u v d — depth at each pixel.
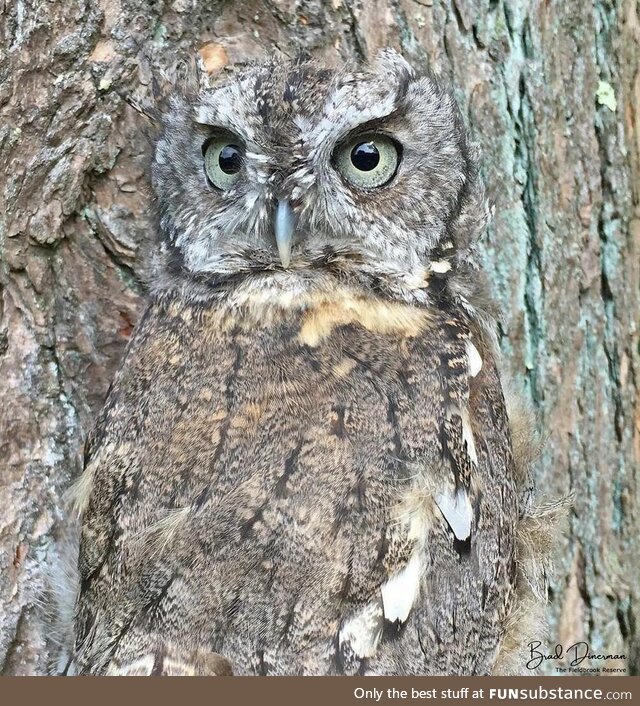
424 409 0.18
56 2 0.21
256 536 0.16
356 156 0.19
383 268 0.20
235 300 0.19
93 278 0.22
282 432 0.17
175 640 0.16
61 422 0.21
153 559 0.17
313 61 0.20
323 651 0.16
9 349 0.21
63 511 0.21
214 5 0.22
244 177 0.19
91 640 0.17
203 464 0.17
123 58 0.22
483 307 0.22
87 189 0.22
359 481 0.17
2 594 0.21
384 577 0.16
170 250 0.20
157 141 0.21
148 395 0.18
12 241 0.21
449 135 0.20
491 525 0.19
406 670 0.16
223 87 0.19
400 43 0.23
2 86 0.21
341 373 0.18
